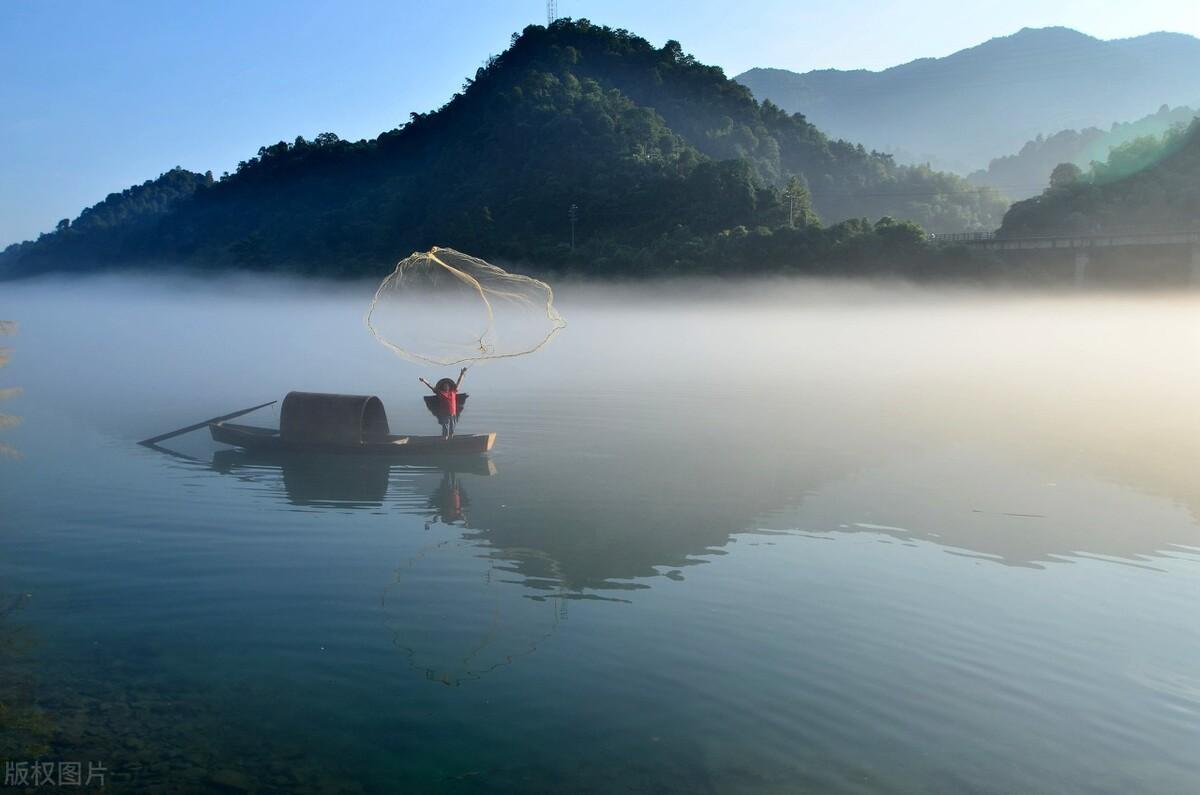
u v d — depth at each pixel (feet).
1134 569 50.72
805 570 50.08
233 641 40.40
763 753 31.99
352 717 34.19
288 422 80.28
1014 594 46.75
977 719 34.35
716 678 37.19
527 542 54.80
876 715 34.50
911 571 50.11
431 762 31.27
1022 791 30.09
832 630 41.96
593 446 85.87
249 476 71.72
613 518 60.34
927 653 39.70
